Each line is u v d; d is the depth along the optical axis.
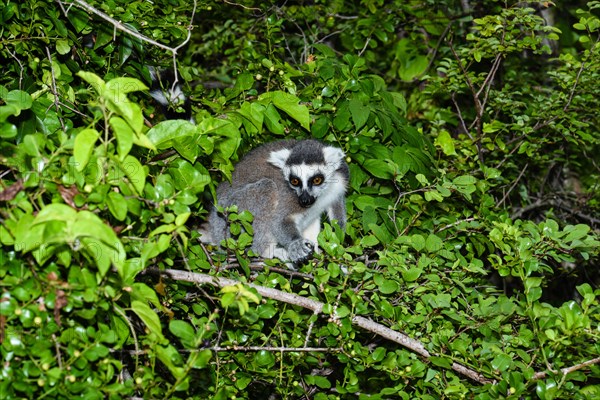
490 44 7.65
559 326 4.50
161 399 4.02
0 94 4.29
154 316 3.58
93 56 5.85
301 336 5.12
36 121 4.81
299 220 7.63
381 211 5.88
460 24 11.02
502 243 5.03
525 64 10.97
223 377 4.92
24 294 3.50
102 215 3.81
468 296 5.37
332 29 10.66
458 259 5.21
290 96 5.59
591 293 4.55
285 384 5.10
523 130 7.91
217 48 9.99
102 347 3.60
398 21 10.39
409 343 4.81
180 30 6.49
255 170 7.57
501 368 4.50
